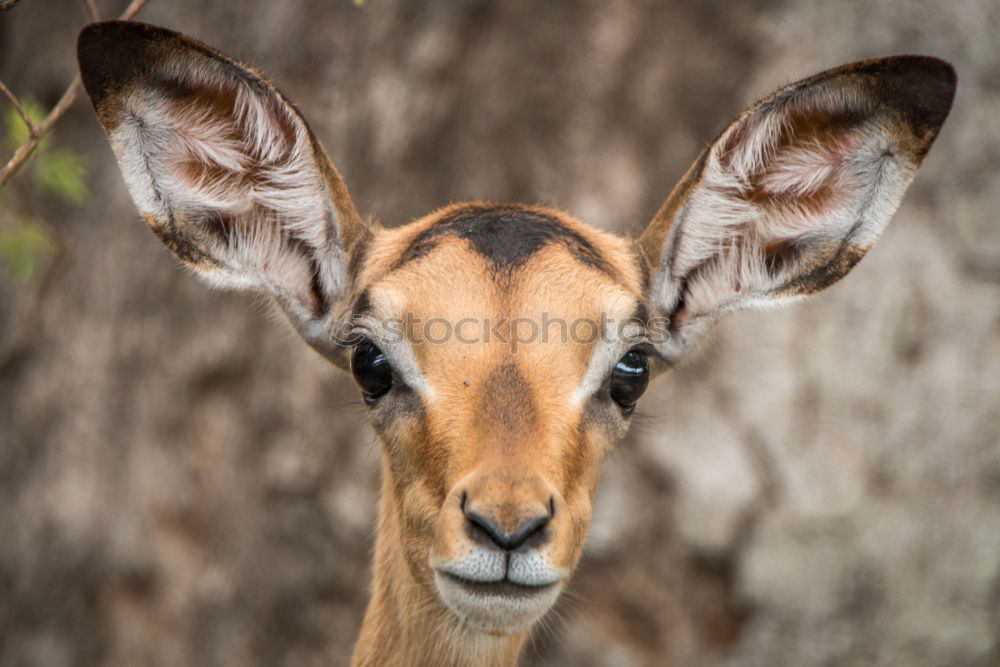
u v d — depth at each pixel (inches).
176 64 445.4
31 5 994.1
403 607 489.4
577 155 846.5
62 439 936.9
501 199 845.8
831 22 848.9
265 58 900.0
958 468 840.3
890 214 474.3
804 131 481.4
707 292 520.1
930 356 846.5
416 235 493.7
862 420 832.9
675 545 828.0
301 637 869.2
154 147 458.0
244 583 882.1
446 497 422.3
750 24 853.2
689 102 853.8
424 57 872.9
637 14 857.5
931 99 450.3
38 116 606.2
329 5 893.2
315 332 517.0
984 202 860.6
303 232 503.2
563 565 412.5
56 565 930.1
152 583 908.6
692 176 494.0
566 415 437.1
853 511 824.9
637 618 829.8
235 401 896.3
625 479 831.7
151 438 916.6
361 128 877.8
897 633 826.2
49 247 716.0
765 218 507.5
